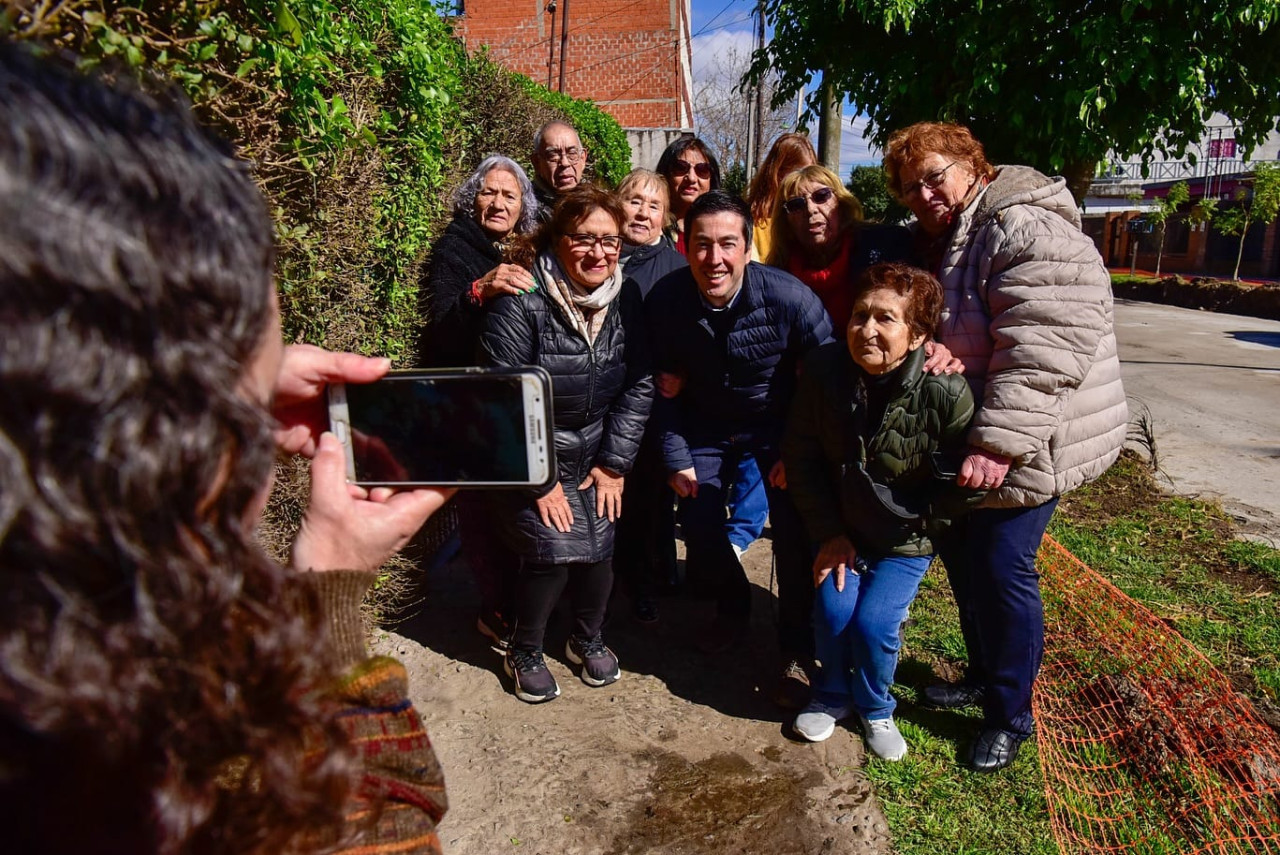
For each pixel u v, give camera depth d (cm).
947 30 482
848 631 287
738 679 340
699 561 335
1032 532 263
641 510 364
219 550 51
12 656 43
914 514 263
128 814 49
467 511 337
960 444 258
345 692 70
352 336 309
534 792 271
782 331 307
